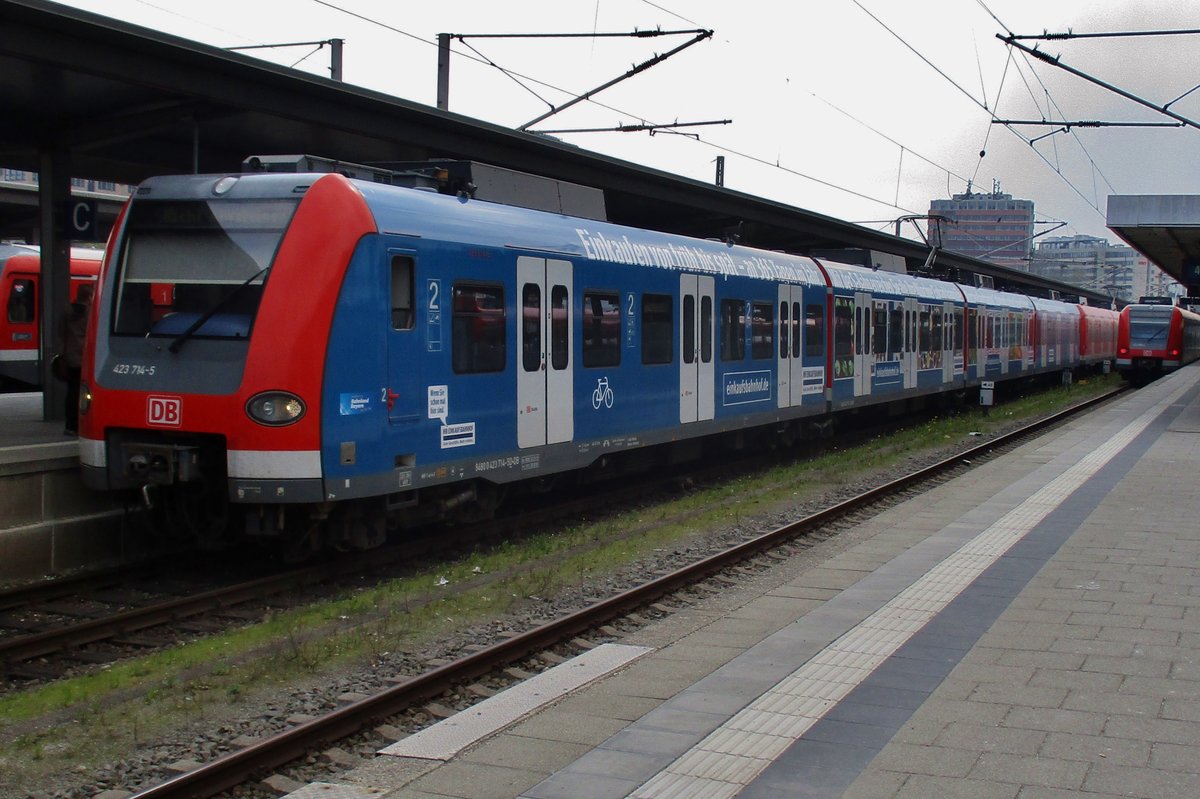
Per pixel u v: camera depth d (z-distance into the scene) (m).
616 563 11.00
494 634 8.45
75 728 6.36
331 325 9.62
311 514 9.98
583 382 13.12
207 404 9.63
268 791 5.54
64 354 12.52
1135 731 5.53
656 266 14.62
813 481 16.73
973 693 6.19
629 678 6.86
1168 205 26.28
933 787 4.86
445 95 16.61
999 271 47.25
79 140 13.34
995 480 15.83
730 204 22.89
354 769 5.61
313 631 8.49
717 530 12.86
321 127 13.83
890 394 23.50
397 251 10.20
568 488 16.38
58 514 10.55
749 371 17.28
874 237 31.77
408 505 10.77
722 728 5.75
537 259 12.24
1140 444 20.05
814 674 6.67
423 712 6.60
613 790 4.96
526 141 15.95
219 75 11.73
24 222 29.97
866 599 8.71
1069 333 43.62
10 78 11.38
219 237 10.02
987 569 9.67
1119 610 8.09
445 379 10.86
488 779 5.23
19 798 5.33
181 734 6.23
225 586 10.20
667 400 14.95
